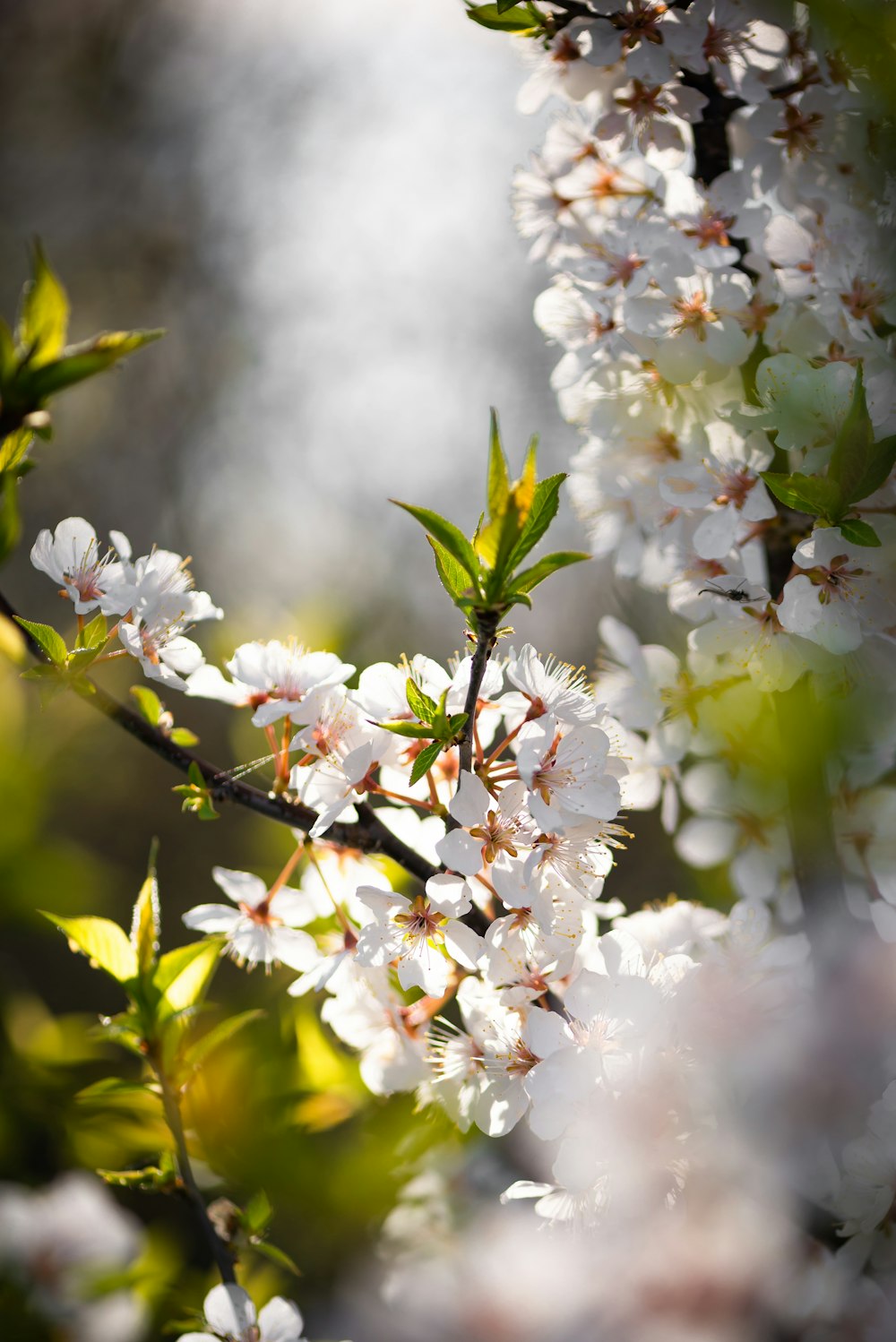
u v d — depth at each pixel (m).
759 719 0.65
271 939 0.64
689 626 0.73
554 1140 0.61
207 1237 0.63
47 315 0.57
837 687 0.62
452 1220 0.65
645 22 0.64
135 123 2.21
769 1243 0.60
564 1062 0.60
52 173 2.19
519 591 0.58
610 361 0.66
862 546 0.60
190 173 2.19
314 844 0.64
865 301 0.63
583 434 0.67
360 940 0.61
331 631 0.67
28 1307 0.66
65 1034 0.68
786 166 0.65
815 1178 0.60
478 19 0.65
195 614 0.63
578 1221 0.61
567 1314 0.60
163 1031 0.63
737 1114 0.60
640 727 0.67
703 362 0.64
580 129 0.67
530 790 0.60
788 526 0.64
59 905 0.61
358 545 1.89
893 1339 0.60
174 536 2.07
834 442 0.61
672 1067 0.60
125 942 0.63
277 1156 0.65
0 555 0.57
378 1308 0.64
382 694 0.61
